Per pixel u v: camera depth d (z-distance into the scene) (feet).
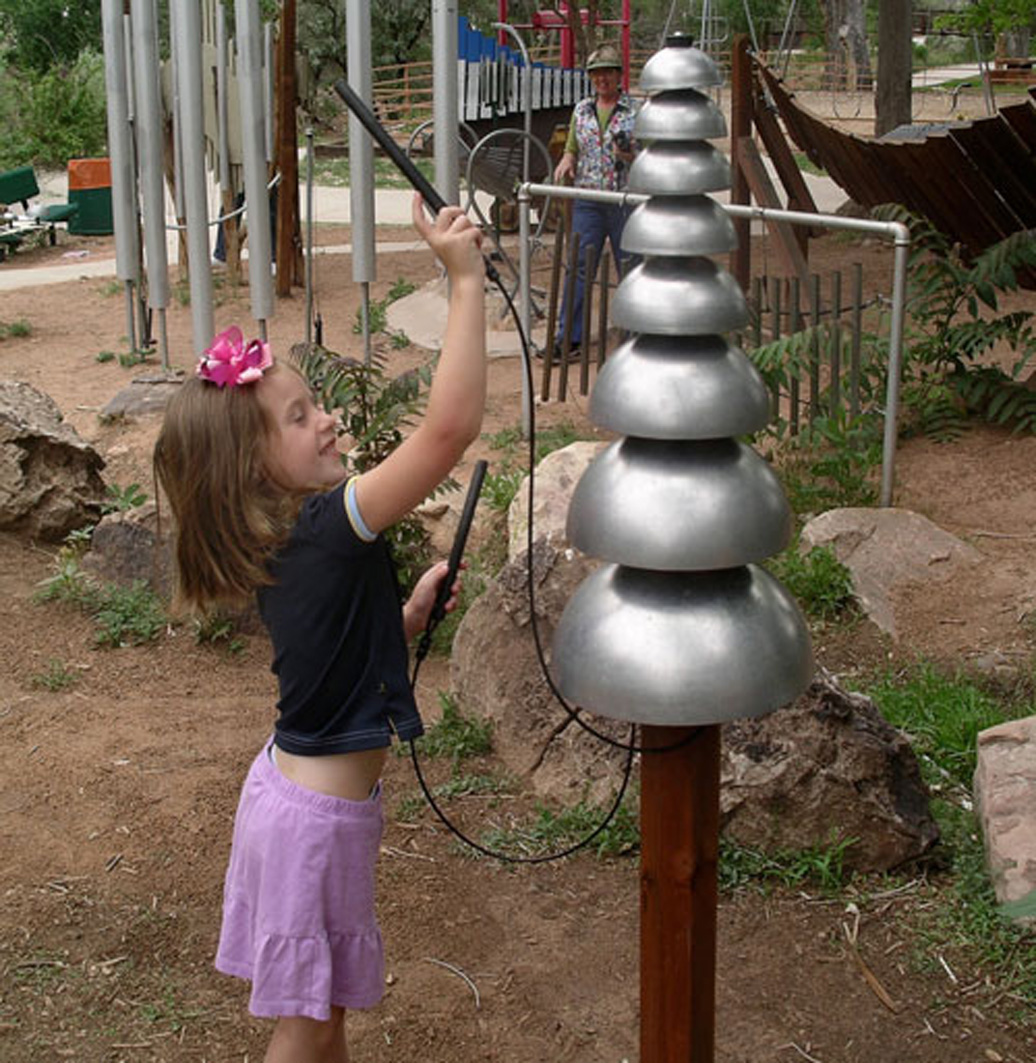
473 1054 10.91
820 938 12.00
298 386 8.75
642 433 7.13
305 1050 8.93
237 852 9.02
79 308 43.78
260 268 30.35
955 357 24.91
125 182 34.91
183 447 8.54
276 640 8.61
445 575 9.05
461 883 12.95
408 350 35.50
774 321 24.21
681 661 7.11
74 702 16.71
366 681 8.60
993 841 12.35
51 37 118.32
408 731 8.77
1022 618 17.85
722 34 119.03
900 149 27.09
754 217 21.97
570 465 19.52
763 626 7.27
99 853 13.56
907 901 12.44
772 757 12.78
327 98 101.35
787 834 12.78
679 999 8.01
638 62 100.32
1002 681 16.62
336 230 58.49
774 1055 10.73
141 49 32.24
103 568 19.81
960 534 20.54
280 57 40.96
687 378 7.14
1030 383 25.76
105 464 24.00
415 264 48.01
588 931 12.29
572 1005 11.41
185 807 14.32
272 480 8.61
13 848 13.61
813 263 45.24
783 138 36.47
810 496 21.88
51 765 15.15
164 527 19.33
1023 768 12.96
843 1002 11.28
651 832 7.85
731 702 7.12
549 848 13.41
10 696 16.81
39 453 21.63
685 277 7.27
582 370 28.78
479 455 25.29
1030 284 27.71
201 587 8.80
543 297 38.34
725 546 7.06
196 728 16.06
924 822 12.98
